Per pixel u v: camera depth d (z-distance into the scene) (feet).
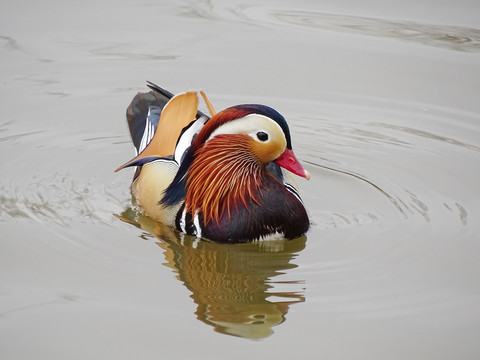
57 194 41.09
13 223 37.58
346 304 31.96
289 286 33.40
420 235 37.73
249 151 37.32
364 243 37.09
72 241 36.19
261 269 34.86
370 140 48.47
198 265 35.06
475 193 42.19
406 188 42.93
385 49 58.95
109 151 46.73
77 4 65.98
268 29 62.18
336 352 28.99
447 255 35.76
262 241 37.63
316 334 30.07
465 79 55.06
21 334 29.55
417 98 53.11
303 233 38.19
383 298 32.37
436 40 60.29
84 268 33.96
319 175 44.55
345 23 63.36
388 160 46.21
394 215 39.91
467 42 59.82
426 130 49.62
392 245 36.78
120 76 55.01
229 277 34.09
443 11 66.08
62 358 28.32
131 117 44.39
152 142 40.75
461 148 47.47
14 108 50.80
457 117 50.96
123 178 43.73
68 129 48.80
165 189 38.86
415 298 32.35
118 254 35.35
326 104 52.65
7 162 44.14
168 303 31.71
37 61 56.24
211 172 37.76
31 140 47.06
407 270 34.53
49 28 61.05
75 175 43.50
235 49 58.90
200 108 51.34
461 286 33.22
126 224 38.40
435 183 43.47
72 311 30.89
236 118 37.45
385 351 29.09
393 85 54.65
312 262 35.45
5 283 32.65
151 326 30.19
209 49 58.80
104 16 63.72
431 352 29.07
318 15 65.26
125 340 29.32
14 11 63.77
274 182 38.27
